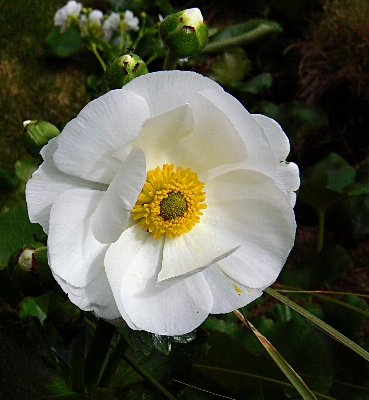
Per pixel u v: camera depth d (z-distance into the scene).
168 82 0.15
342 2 0.41
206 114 0.15
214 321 0.29
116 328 0.19
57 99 0.41
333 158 0.37
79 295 0.15
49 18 0.44
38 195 0.15
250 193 0.17
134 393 0.21
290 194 0.17
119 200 0.14
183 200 0.17
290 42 0.45
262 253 0.16
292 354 0.28
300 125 0.38
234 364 0.26
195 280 0.16
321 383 0.28
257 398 0.27
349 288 0.37
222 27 0.47
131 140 0.14
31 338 0.20
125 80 0.17
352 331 0.29
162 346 0.17
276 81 0.45
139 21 0.42
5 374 0.19
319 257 0.35
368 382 0.28
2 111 0.39
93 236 0.15
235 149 0.16
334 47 0.41
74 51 0.41
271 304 0.36
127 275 0.16
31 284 0.17
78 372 0.20
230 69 0.40
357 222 0.36
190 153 0.17
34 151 0.18
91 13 0.36
